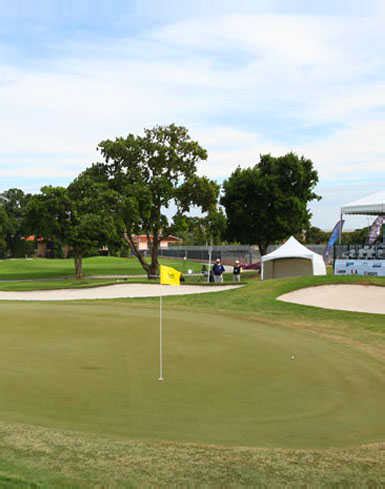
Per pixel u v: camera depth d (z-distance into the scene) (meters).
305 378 10.22
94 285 34.00
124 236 51.53
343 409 8.14
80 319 19.47
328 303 22.91
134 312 21.70
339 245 34.03
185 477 5.35
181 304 24.88
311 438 6.80
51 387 9.30
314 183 57.44
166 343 14.26
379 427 7.28
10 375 10.25
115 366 11.20
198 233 50.69
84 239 47.75
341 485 5.22
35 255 116.44
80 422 7.30
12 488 4.85
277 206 54.56
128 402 8.38
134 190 46.41
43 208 47.91
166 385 9.54
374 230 36.88
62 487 5.00
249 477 5.38
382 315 19.92
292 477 5.39
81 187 49.22
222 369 10.98
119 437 6.66
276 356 12.50
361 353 12.95
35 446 6.10
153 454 5.96
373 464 5.76
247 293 26.20
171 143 49.31
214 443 6.56
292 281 27.34
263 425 7.32
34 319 19.44
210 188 48.16
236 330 16.83
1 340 14.65
